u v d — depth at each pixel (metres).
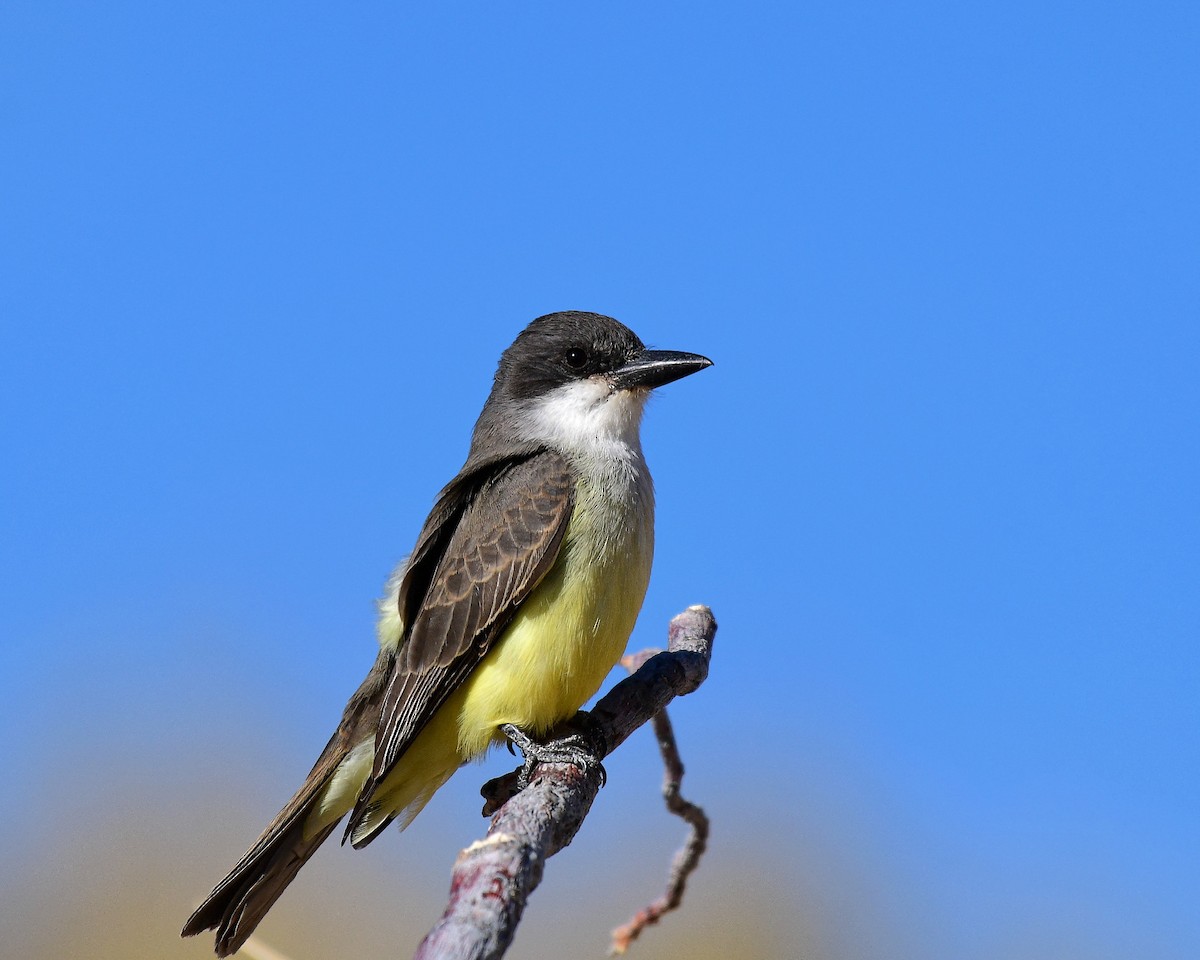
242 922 10.89
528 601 10.76
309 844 11.28
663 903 10.09
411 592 11.34
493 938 5.42
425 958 5.25
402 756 10.93
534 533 10.79
